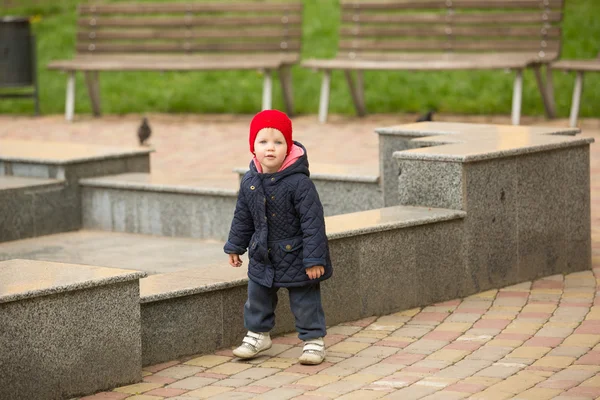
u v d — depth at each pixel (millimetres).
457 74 24797
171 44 23219
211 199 12766
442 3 21906
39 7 32094
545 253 10836
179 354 8406
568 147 10922
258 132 7945
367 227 9344
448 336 8828
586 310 9461
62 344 7355
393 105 22891
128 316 7762
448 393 7332
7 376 7043
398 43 21969
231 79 25672
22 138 20141
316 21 29781
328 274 8078
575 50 26031
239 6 23125
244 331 8852
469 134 11664
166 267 11344
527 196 10602
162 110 23625
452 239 10055
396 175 12320
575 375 7664
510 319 9266
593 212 13281
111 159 14031
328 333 9031
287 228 8008
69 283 7332
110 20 23688
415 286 9812
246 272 8938
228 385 7711
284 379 7812
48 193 13359
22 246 12695
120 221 13516
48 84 26359
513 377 7660
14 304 7062
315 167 13234
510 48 21156
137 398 7469
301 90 24516
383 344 8664
